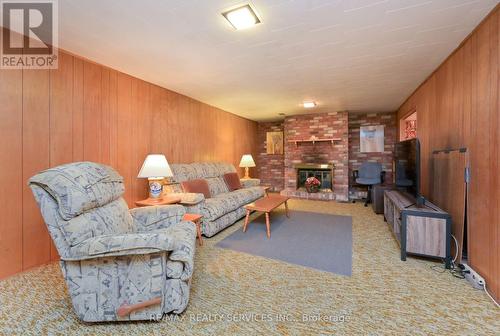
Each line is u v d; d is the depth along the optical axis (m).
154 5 1.62
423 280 1.88
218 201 3.20
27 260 2.06
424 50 2.34
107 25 1.87
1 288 1.78
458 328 1.35
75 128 2.41
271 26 1.90
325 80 3.25
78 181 1.45
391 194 3.25
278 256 2.36
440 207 2.53
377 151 5.70
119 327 1.38
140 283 1.38
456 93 2.28
